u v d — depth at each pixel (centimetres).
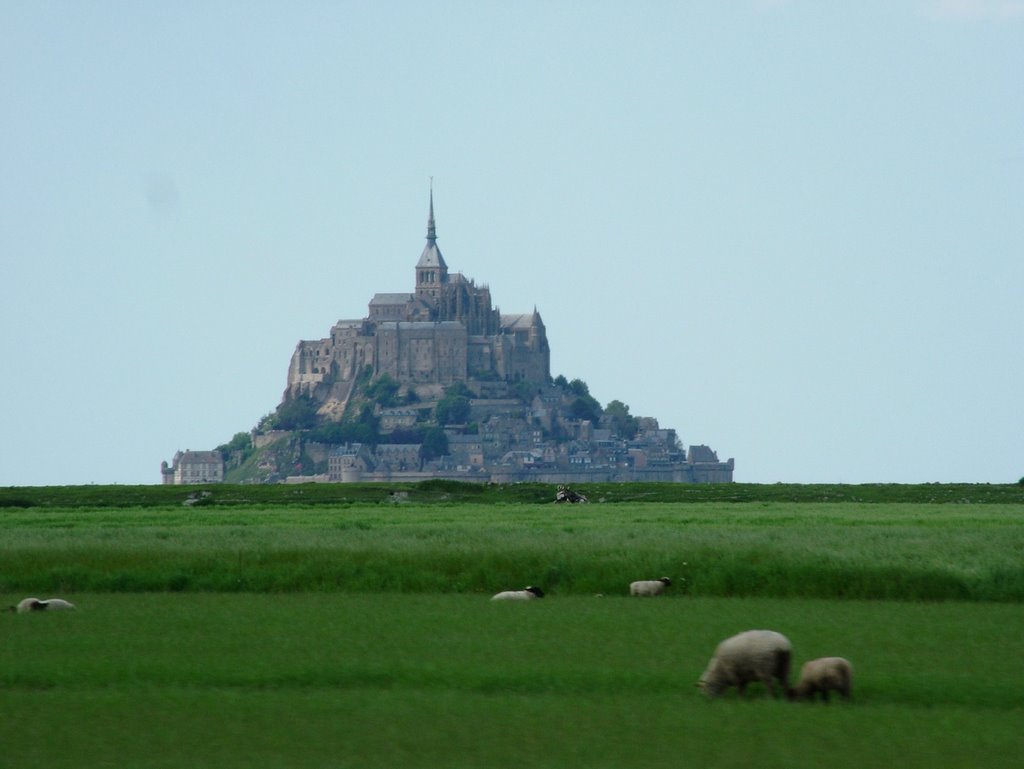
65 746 13050
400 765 12419
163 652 17250
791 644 17550
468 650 17275
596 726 13612
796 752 12738
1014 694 14688
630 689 15200
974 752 12731
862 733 13325
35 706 14512
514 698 14788
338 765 12419
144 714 14150
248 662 16538
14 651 17338
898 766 12331
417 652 17150
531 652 17138
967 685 15050
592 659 16675
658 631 18600
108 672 16000
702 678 14988
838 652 17025
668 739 13150
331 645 17650
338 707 14388
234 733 13450
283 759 12606
